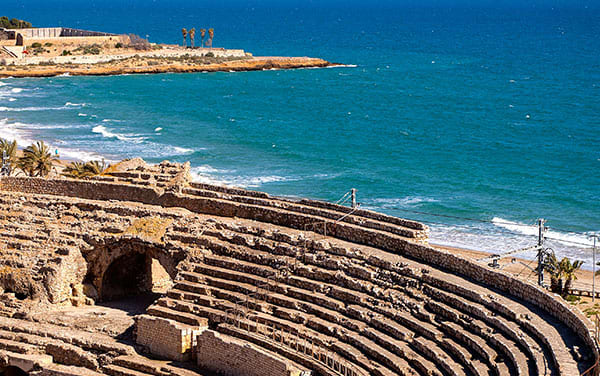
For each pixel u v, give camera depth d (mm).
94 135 169000
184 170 73500
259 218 68188
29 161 114062
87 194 74938
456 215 115062
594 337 42562
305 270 60406
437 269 56562
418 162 148625
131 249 67812
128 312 66000
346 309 56031
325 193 127000
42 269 67438
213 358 55500
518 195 124875
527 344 45250
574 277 75750
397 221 62250
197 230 66875
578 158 150500
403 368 49000
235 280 62156
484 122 192250
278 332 55875
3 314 66250
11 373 61969
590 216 114062
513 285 51438
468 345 48812
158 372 55781
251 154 154750
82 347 59844
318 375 51219
